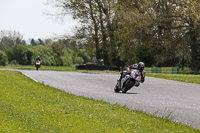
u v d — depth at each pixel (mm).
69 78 102188
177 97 58156
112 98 54031
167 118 35000
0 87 59688
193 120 35875
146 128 29312
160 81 101000
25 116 30984
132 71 62062
